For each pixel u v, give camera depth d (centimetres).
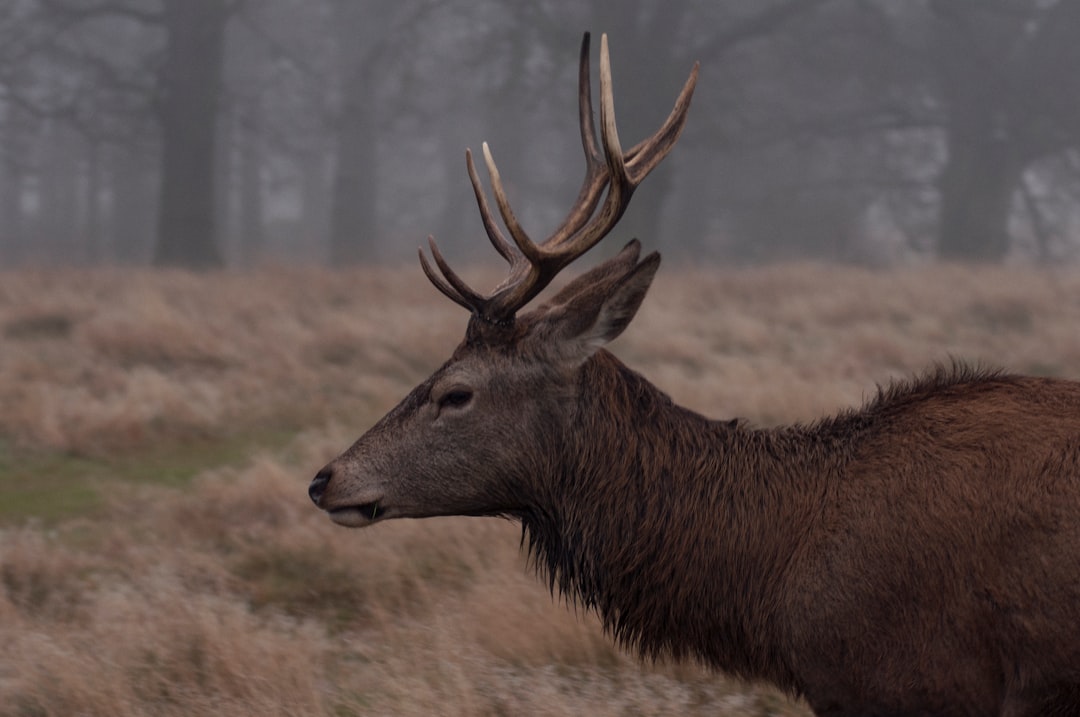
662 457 1443
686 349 4466
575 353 1432
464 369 1457
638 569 1440
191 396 3759
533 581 2130
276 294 6125
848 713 1316
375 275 6888
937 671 1256
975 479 1264
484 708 1716
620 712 1723
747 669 1412
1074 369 4059
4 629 1983
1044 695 1217
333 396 3888
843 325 5222
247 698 1730
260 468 2759
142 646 1895
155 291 5959
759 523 1388
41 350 4562
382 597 2156
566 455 1455
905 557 1273
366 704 1747
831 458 1380
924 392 1405
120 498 2794
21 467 3105
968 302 5481
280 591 2222
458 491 1468
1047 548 1211
